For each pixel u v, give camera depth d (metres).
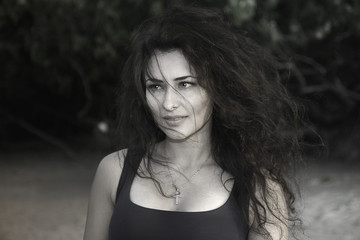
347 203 7.61
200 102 2.37
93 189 2.54
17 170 10.68
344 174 9.80
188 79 2.33
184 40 2.31
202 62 2.32
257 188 2.46
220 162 2.49
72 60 11.03
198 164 2.49
